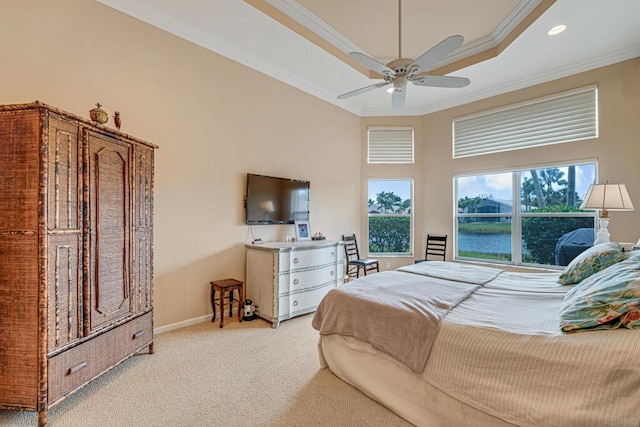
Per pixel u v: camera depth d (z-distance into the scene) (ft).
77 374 6.08
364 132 17.92
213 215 11.30
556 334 4.51
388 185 18.01
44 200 5.47
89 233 6.41
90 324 6.39
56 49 8.00
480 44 12.19
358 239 17.83
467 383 4.78
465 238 16.12
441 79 8.45
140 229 8.02
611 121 11.66
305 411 6.03
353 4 10.11
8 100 7.40
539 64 12.48
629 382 3.66
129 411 6.00
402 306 6.04
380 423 5.68
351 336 6.70
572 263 7.70
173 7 9.50
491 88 14.71
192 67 10.71
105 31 8.80
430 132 17.28
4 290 5.53
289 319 11.44
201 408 6.11
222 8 9.53
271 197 12.94
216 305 11.44
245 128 12.33
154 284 9.81
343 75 13.91
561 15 9.41
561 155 12.88
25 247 5.47
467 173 15.83
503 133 14.65
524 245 14.16
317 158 15.48
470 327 5.09
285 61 12.73
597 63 11.91
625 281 4.61
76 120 6.12
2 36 7.32
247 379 7.19
